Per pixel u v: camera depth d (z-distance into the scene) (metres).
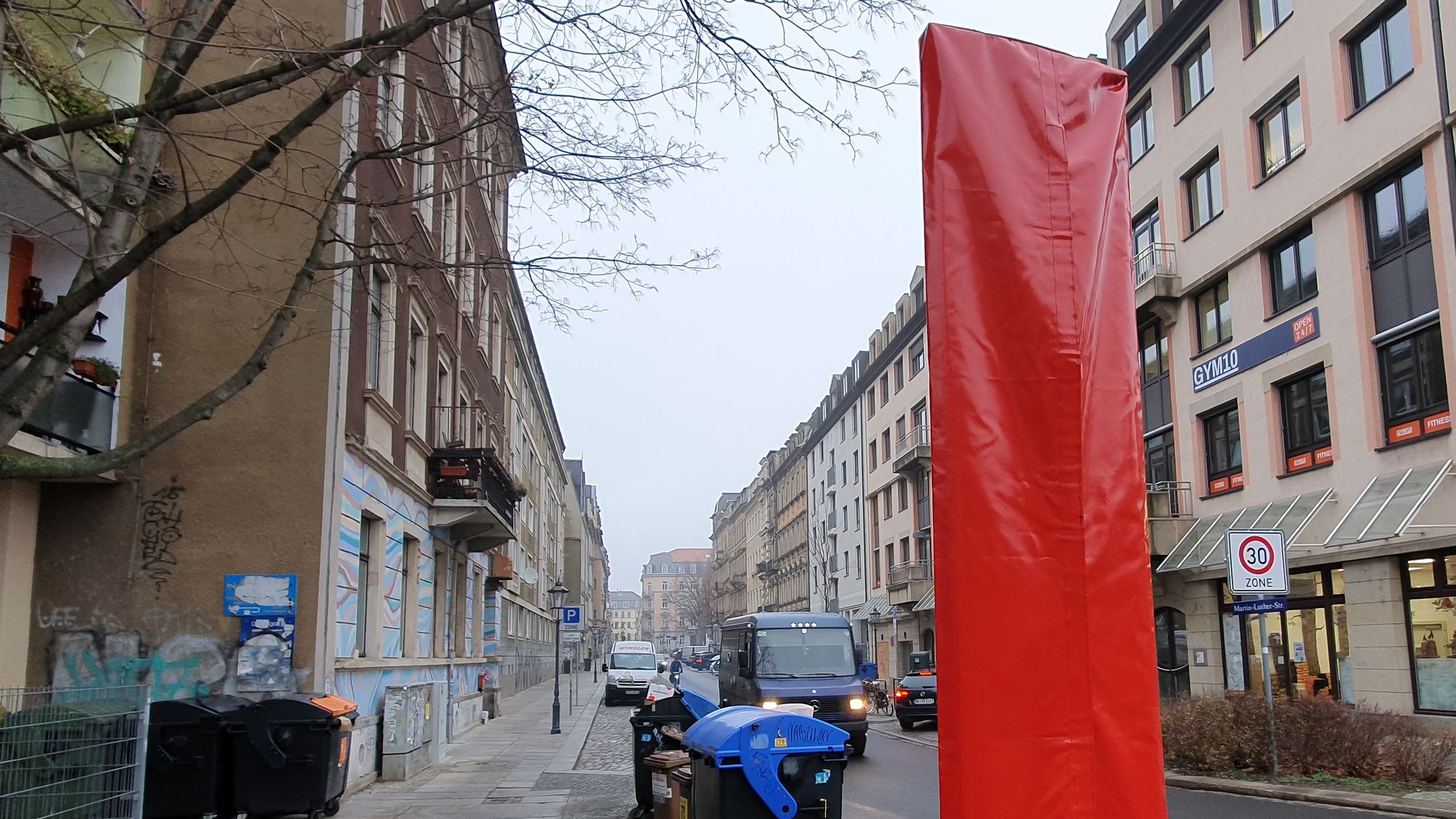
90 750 7.30
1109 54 28.14
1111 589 4.27
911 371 45.00
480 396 26.00
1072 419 4.29
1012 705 4.11
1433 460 16.19
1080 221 4.46
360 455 13.50
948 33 4.51
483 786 13.51
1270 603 12.88
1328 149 18.77
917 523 43.81
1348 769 12.70
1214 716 13.91
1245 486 21.52
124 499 11.98
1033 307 4.31
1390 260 17.42
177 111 6.92
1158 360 25.69
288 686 11.71
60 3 9.45
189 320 12.45
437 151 18.86
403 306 16.36
